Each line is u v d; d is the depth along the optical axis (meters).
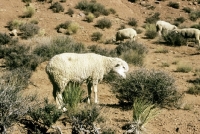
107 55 17.67
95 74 8.67
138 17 33.81
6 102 6.11
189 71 16.09
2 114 6.10
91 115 6.89
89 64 8.50
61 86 8.18
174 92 9.94
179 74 15.54
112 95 11.25
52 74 8.12
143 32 28.02
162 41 24.45
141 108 7.68
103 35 25.58
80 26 26.69
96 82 8.78
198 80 13.92
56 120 6.80
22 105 6.50
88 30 26.31
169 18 34.59
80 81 8.48
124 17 32.53
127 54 17.70
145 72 10.07
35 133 6.39
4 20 26.73
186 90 12.52
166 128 7.86
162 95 9.56
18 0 31.39
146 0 38.44
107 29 27.52
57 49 17.16
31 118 6.96
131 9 35.53
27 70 13.09
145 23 31.97
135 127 7.27
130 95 9.53
